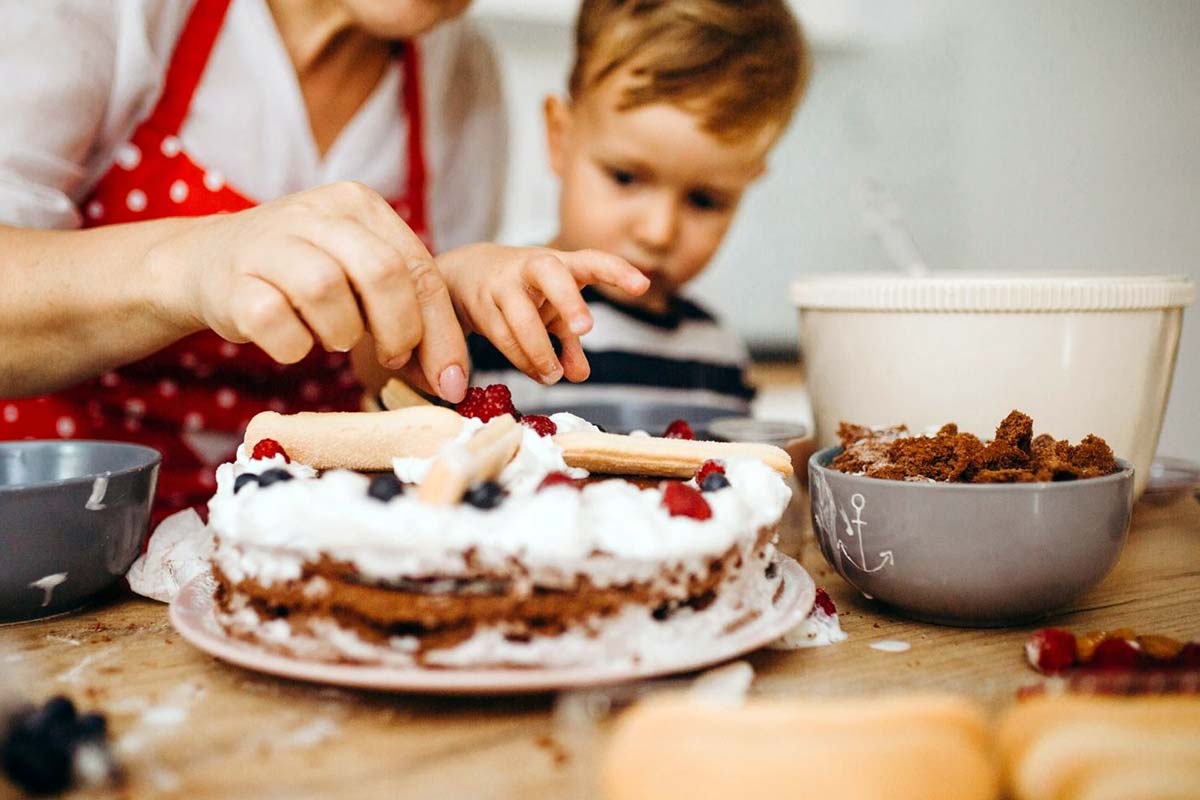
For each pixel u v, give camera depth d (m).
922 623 0.80
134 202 1.32
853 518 0.77
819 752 0.47
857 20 2.65
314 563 0.64
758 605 0.71
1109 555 0.74
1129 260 2.54
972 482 0.76
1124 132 2.50
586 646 0.62
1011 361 0.97
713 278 2.70
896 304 0.99
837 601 0.86
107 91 1.23
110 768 0.52
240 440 1.43
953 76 2.68
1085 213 2.58
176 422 1.39
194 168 1.32
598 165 1.56
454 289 1.00
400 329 0.79
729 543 0.66
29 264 0.93
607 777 0.51
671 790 0.49
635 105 1.45
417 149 1.55
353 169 1.48
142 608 0.83
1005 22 2.60
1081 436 0.98
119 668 0.69
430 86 1.56
